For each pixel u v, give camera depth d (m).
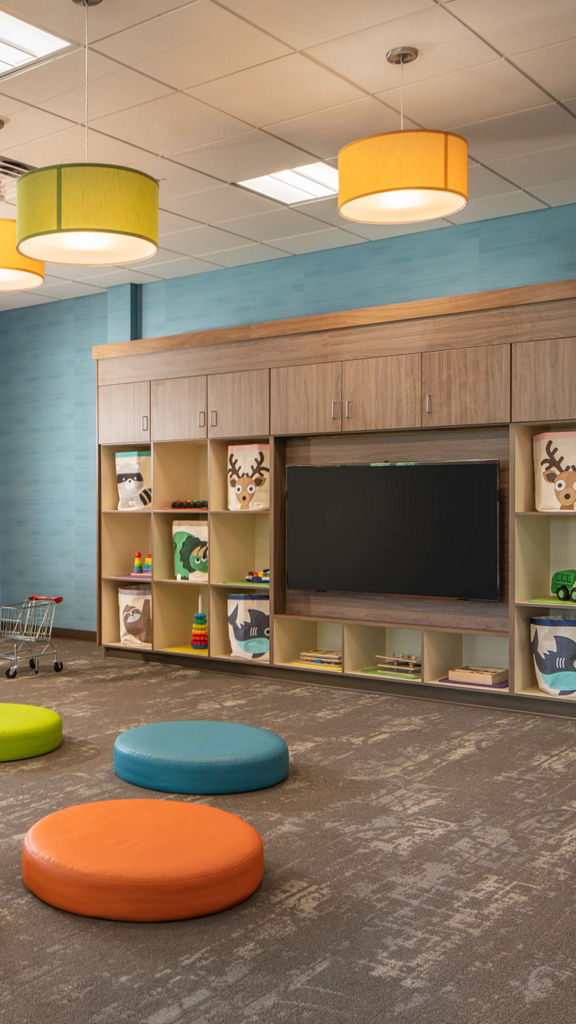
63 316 8.94
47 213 3.66
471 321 5.59
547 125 4.95
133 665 7.20
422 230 6.66
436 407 5.73
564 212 6.11
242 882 2.79
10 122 4.96
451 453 5.95
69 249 4.15
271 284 7.50
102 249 4.16
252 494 6.67
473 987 2.33
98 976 2.38
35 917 2.72
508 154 5.31
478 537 5.76
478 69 4.34
